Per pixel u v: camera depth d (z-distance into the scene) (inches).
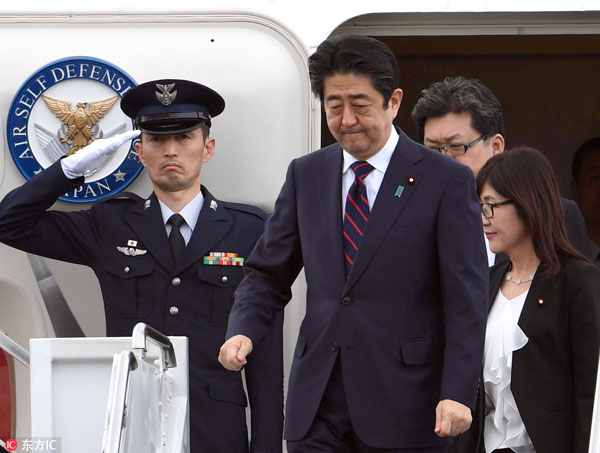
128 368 479.8
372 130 501.0
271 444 621.3
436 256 503.8
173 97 645.9
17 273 702.5
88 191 701.3
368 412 498.0
